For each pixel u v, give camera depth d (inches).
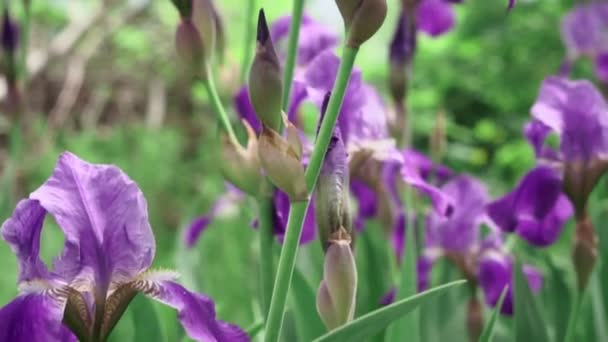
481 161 146.6
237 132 51.6
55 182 43.8
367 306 56.1
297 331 53.9
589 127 51.6
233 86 55.5
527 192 52.7
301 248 57.6
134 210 44.2
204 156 136.1
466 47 161.2
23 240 43.6
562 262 79.8
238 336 44.2
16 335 43.3
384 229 55.3
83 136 129.0
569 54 93.6
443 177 60.5
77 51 166.2
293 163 44.0
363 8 43.6
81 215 43.8
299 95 50.6
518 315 52.3
